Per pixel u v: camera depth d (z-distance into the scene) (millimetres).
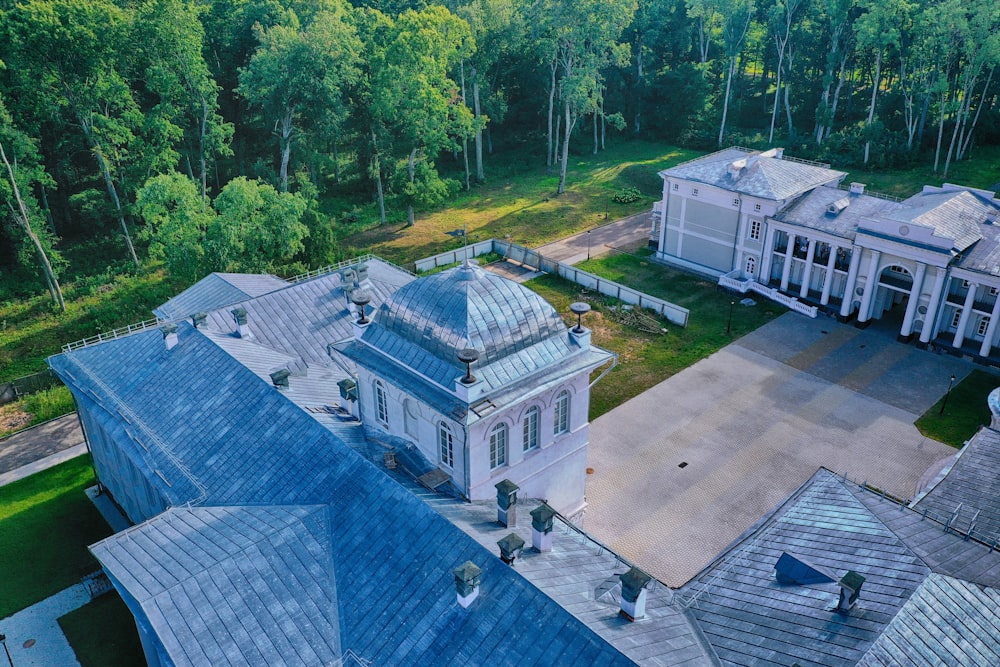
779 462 55750
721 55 145250
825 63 128875
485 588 28984
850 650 25531
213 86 93750
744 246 81875
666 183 86938
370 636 29484
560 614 27266
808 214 76250
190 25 88938
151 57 88188
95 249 96125
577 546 33719
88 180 99250
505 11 119000
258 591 30859
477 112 118188
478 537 31328
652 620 28984
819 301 77125
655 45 142625
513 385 34531
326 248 83938
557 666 26078
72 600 43938
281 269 77625
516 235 99625
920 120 117000
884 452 56344
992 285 63875
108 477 50344
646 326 74562
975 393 62906
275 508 35406
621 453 57281
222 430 40562
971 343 68438
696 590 32375
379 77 94125
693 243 87000
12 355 74312
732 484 53750
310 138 104312
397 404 37531
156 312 60031
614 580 30953
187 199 74062
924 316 68938
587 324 76000
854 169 116188
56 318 80812
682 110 136625
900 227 67875
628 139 140375
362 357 37562
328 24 95125
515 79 133250
